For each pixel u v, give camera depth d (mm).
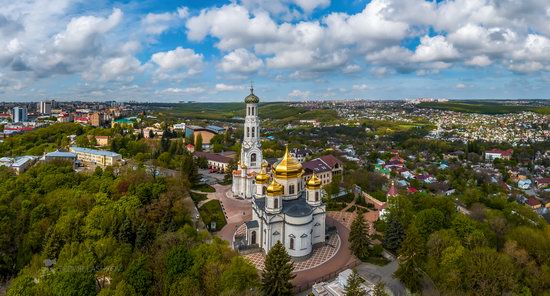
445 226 114375
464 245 105500
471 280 87750
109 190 143625
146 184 139250
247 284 80250
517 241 106312
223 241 105375
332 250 113062
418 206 134375
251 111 163500
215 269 83500
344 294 77812
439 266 94375
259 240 114062
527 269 94188
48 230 117375
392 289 85062
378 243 118188
